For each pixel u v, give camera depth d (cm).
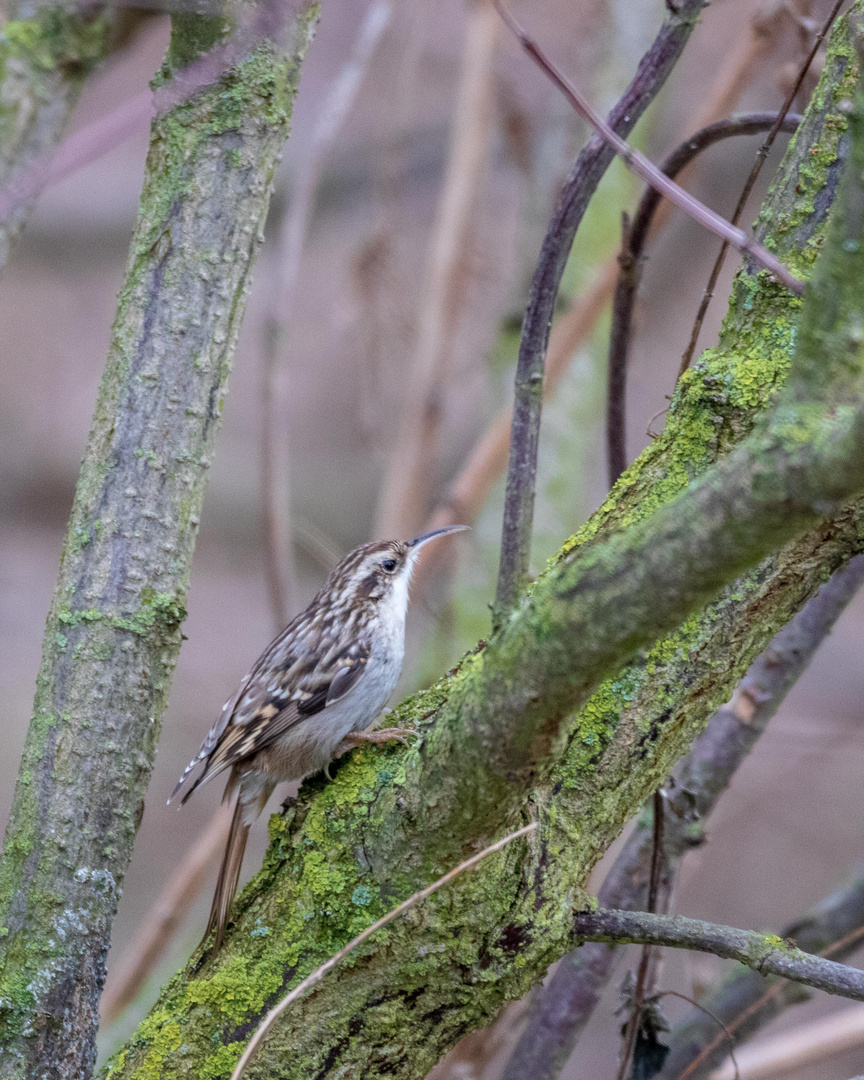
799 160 423
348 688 645
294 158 1617
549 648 321
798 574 404
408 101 1125
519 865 402
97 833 453
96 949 453
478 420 1188
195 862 730
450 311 963
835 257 271
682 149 584
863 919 656
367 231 1023
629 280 614
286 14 480
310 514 1836
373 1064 415
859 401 254
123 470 470
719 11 1298
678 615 301
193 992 431
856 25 417
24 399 1878
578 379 970
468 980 407
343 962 410
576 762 410
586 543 416
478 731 353
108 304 1897
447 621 902
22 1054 435
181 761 1534
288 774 630
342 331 1310
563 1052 632
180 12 457
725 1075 644
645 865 645
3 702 1586
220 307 479
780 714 1213
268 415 857
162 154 481
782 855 1230
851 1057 890
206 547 1855
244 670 1698
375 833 413
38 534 1820
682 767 652
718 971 765
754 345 414
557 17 1147
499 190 1227
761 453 275
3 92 645
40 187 452
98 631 460
